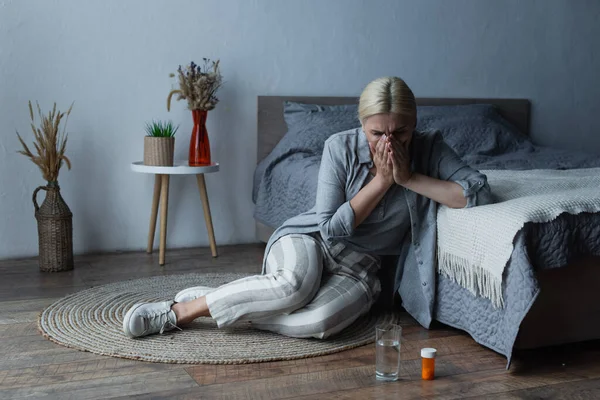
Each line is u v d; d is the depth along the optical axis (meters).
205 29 3.55
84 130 3.40
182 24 3.50
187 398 1.79
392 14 3.93
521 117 4.30
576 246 2.02
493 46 4.21
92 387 1.85
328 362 2.06
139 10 3.42
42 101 3.31
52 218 3.05
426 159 2.27
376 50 3.92
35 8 3.25
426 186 2.18
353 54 3.87
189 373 1.95
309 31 3.76
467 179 2.19
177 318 2.24
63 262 3.09
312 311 2.18
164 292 2.77
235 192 3.71
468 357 2.12
